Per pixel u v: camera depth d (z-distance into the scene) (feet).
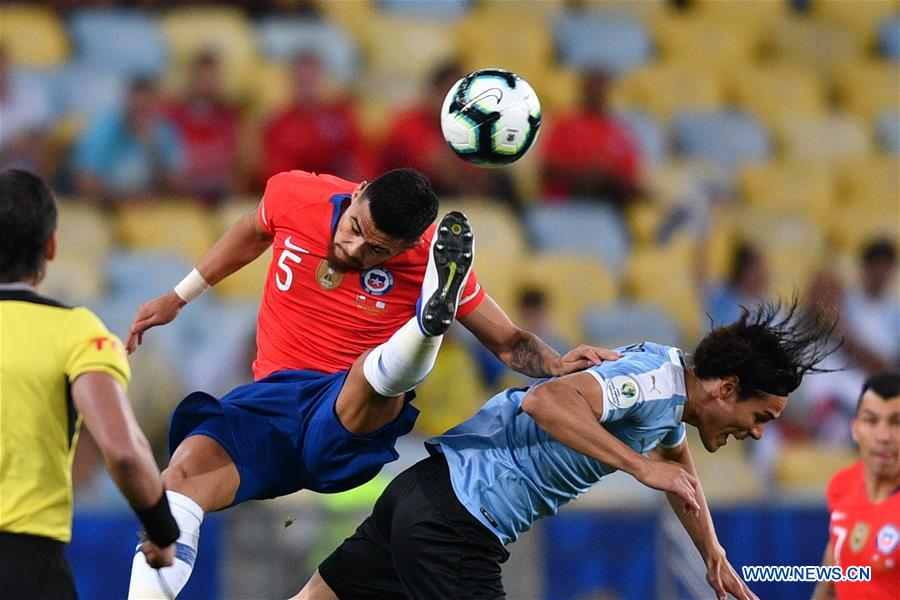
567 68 160.97
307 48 145.38
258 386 53.83
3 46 138.72
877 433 63.10
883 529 63.41
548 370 53.98
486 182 133.18
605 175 139.23
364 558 55.11
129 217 126.21
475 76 53.21
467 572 51.31
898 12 179.52
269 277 55.31
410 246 52.13
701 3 171.94
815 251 146.61
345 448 52.34
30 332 39.45
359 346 54.60
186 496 50.08
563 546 85.05
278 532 82.74
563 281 129.29
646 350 51.75
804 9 176.76
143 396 100.07
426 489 51.78
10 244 39.88
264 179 128.98
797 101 166.09
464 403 105.40
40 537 38.93
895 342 131.95
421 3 160.04
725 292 133.18
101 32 142.61
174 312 56.75
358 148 129.70
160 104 129.70
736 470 110.42
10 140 126.62
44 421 39.17
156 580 48.88
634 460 47.50
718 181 148.56
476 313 54.90
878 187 161.17
